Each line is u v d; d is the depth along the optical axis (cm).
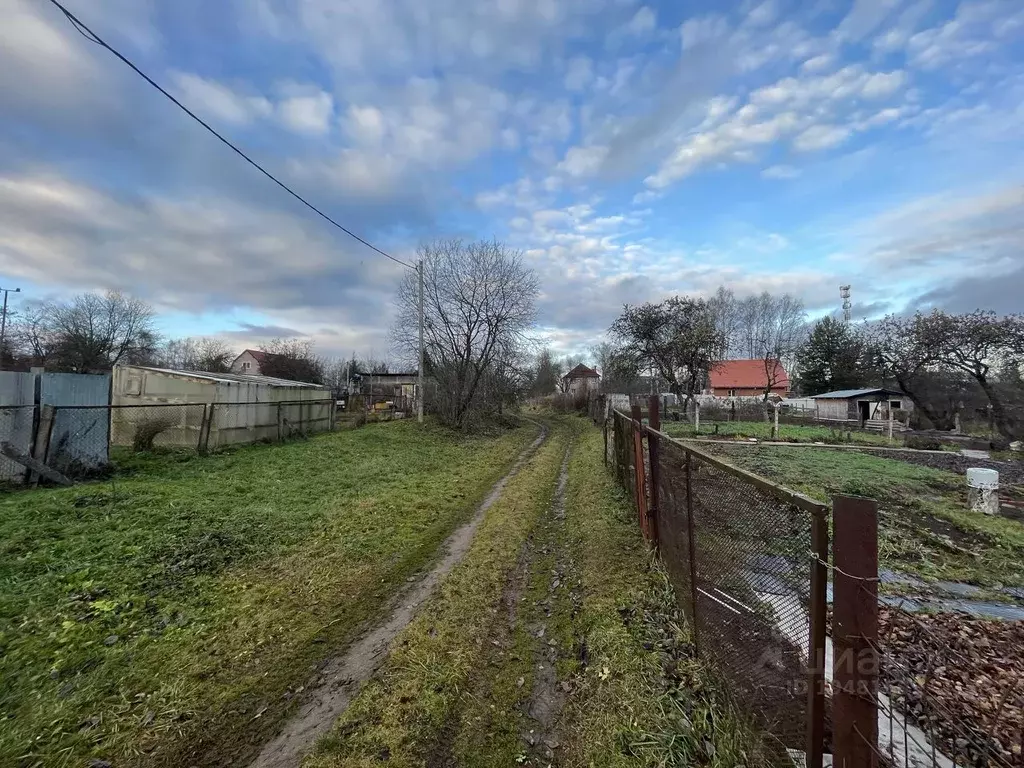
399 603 427
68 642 342
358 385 4300
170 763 244
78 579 433
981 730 228
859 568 162
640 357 2978
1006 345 2517
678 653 326
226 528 580
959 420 2739
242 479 859
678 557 381
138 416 1238
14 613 374
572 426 2659
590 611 400
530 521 694
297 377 4644
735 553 255
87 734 260
